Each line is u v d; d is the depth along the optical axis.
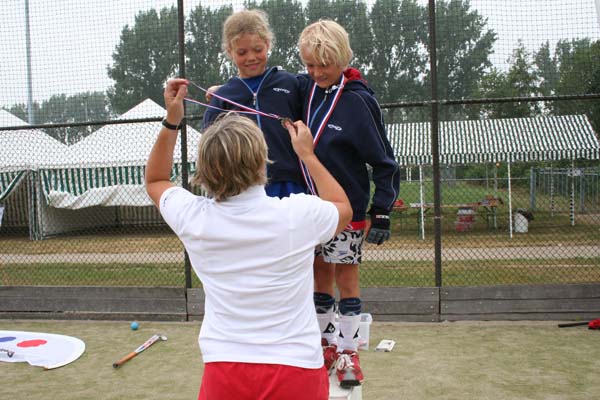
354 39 7.28
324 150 2.31
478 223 14.14
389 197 2.36
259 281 1.57
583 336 4.76
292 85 2.48
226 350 1.57
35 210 13.55
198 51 6.71
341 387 2.41
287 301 1.58
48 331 5.39
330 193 1.76
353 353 2.52
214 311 1.62
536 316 5.27
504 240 11.11
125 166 12.83
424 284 6.73
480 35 6.11
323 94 2.38
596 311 5.21
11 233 14.37
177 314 5.67
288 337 1.57
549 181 15.78
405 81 7.28
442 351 4.45
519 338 4.74
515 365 4.09
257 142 1.61
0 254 10.66
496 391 3.61
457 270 7.76
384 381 3.82
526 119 11.52
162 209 1.73
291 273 1.59
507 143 11.32
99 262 9.36
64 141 6.78
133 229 14.95
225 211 1.61
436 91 5.21
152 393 3.75
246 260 1.58
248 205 1.61
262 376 1.54
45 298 5.89
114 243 12.12
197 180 1.65
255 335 1.56
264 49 2.46
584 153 10.89
